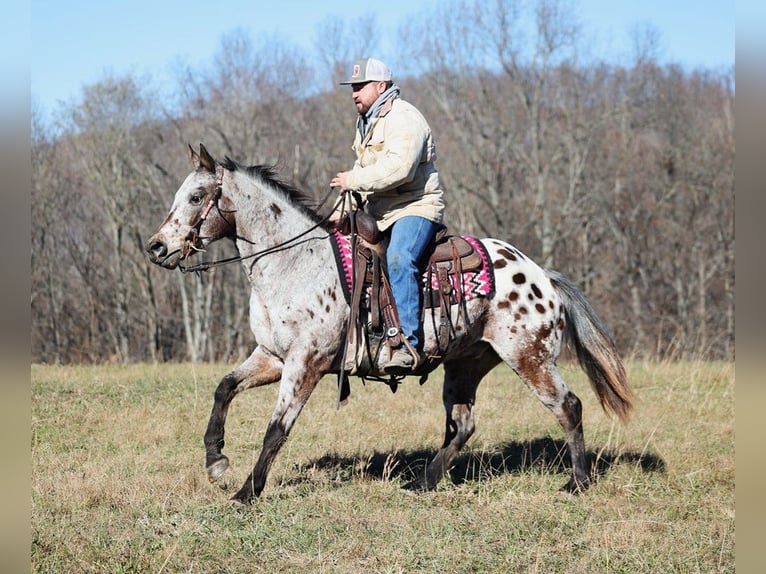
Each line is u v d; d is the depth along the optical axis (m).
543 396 8.00
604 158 45.44
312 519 6.95
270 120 43.59
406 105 7.59
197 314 42.06
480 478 8.39
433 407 11.48
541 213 43.66
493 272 7.88
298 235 7.46
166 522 6.71
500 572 6.01
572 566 6.10
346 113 43.03
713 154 44.44
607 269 44.75
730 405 11.86
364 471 8.55
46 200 41.91
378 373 7.63
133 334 45.28
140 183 42.16
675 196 45.06
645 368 15.27
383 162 7.36
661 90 44.69
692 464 8.92
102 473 8.05
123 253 43.34
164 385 13.10
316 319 7.34
